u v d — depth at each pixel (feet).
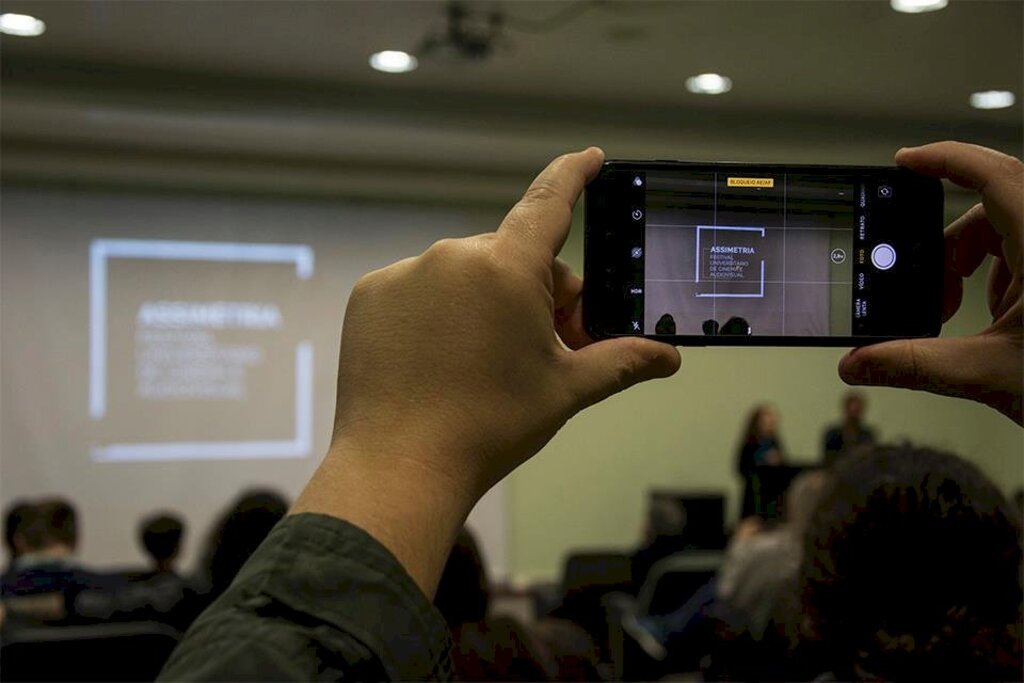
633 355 1.44
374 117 16.83
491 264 1.32
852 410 20.66
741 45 14.21
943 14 12.76
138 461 21.15
